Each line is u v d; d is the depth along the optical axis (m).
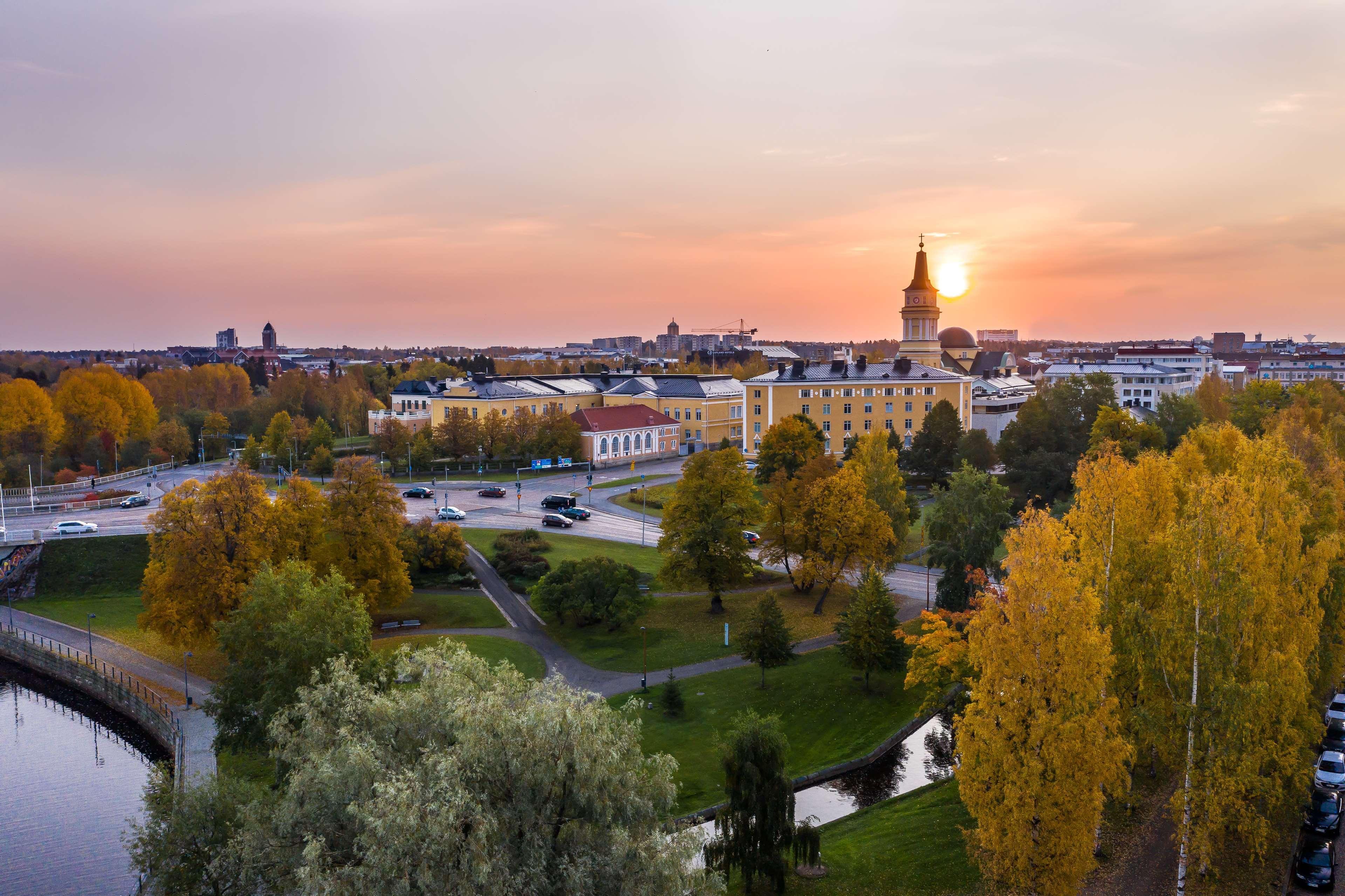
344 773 35.47
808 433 141.38
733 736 45.12
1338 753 51.69
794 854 44.28
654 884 33.25
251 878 36.91
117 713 72.12
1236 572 39.75
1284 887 40.91
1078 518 50.34
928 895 42.75
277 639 54.59
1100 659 36.94
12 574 99.00
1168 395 142.75
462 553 101.25
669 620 87.62
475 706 35.53
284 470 168.50
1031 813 36.31
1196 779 39.44
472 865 30.61
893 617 69.88
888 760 61.62
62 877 50.59
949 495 81.69
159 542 78.88
